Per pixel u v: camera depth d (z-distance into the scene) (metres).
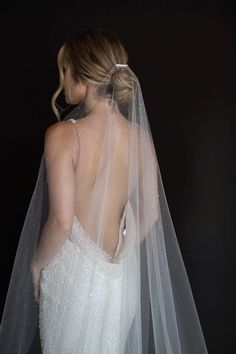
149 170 1.76
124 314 1.68
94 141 1.67
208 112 2.92
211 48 2.91
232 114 2.90
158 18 2.94
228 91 2.90
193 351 1.80
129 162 1.72
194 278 2.92
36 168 3.01
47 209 1.77
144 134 1.76
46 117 3.00
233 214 2.90
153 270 1.75
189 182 2.93
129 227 1.74
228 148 2.90
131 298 1.71
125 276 1.70
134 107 1.72
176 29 2.93
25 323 1.81
